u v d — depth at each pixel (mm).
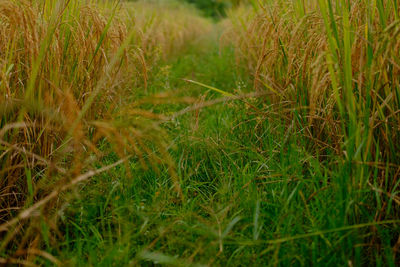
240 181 2059
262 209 1772
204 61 6418
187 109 1683
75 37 2242
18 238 1730
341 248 1489
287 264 1490
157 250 1598
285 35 2600
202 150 2541
